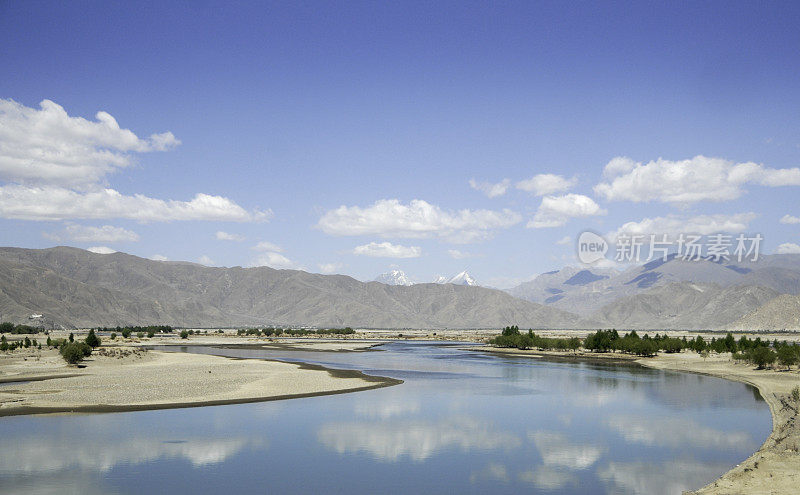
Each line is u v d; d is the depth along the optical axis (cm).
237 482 3194
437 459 3656
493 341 18225
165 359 10694
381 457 3694
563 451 3856
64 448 3803
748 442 4091
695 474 3347
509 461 3619
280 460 3606
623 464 3553
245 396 5862
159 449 3809
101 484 3123
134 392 5972
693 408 5466
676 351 13750
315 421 4716
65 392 5931
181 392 6031
